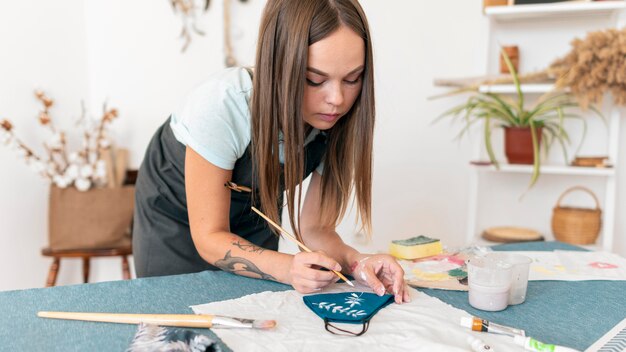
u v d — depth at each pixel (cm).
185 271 132
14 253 223
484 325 79
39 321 81
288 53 93
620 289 102
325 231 125
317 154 122
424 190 256
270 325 78
